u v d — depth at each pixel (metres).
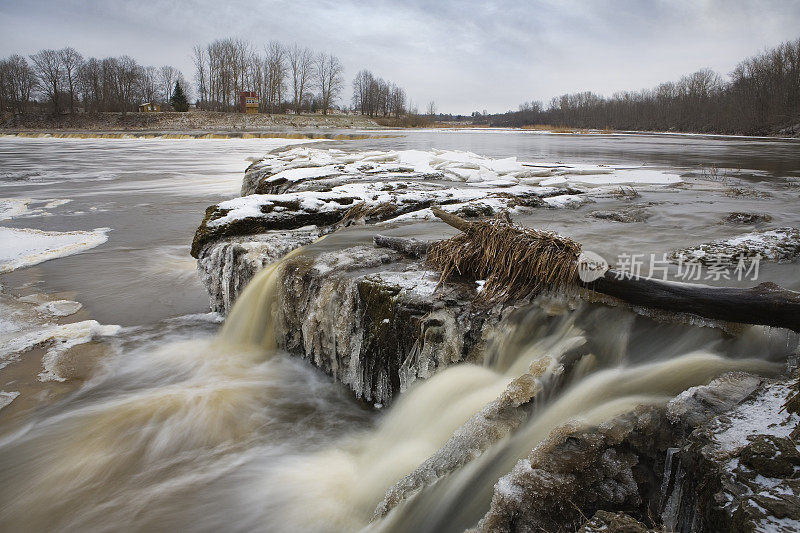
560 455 2.63
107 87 95.12
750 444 2.24
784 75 70.81
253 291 6.13
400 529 2.99
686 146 36.31
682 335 3.76
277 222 7.95
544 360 3.59
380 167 14.35
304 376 5.36
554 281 4.26
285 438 4.33
